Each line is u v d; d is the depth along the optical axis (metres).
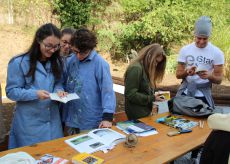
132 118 3.55
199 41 3.82
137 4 11.57
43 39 2.78
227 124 2.17
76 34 3.05
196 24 3.85
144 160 2.47
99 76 3.11
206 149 2.23
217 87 8.10
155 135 3.01
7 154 2.43
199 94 3.89
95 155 2.53
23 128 2.93
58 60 3.06
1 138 3.21
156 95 3.82
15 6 11.03
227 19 10.80
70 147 2.65
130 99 3.46
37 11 11.27
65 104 3.27
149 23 11.23
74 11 11.60
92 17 11.96
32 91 2.81
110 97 3.11
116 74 10.40
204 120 3.52
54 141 2.76
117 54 11.99
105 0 12.12
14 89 2.84
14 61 2.87
